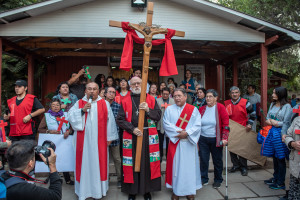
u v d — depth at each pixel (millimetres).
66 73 9703
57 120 3861
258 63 9930
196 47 7254
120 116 3430
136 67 9602
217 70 10242
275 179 4051
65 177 4059
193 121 3504
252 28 5812
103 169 3396
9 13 4945
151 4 3328
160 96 5629
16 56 7441
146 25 3338
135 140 3439
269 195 3686
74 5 5473
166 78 10000
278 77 11797
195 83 7445
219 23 5789
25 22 5391
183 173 3404
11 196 1621
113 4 5559
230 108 4820
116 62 9344
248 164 4980
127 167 3410
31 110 4078
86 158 3379
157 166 3516
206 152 3975
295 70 10711
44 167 3771
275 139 3750
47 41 7523
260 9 9953
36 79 9336
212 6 5348
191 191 3414
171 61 3438
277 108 3844
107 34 5555
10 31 5359
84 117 3428
